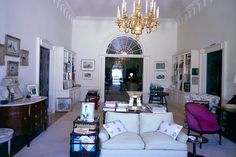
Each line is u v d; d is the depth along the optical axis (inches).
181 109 323.0
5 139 127.1
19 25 188.4
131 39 408.8
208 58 278.5
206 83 281.0
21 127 152.7
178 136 130.6
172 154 125.0
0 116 146.5
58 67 305.0
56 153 145.6
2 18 159.3
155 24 196.2
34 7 222.1
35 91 204.7
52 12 284.2
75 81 402.3
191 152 152.7
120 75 415.5
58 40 315.6
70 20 389.1
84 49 406.3
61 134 189.9
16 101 164.4
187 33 350.9
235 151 158.1
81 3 327.0
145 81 408.2
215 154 151.5
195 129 171.8
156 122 145.1
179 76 354.6
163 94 363.9
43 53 260.5
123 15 191.5
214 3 256.4
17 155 140.6
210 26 266.8
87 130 131.0
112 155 123.1
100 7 344.8
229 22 223.0
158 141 125.6
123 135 132.6
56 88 303.6
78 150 129.1
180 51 380.2
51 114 281.6
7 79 157.2
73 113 289.0
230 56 220.8
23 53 197.0
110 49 410.0
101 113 289.7
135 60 414.9
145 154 124.3
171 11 355.9
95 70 407.2
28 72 210.5
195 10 316.5
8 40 168.1
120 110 158.4
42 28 247.0
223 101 228.5
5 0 163.2
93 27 406.3
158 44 408.2
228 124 190.7
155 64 409.1
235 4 212.5
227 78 226.1
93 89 394.9
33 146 158.6
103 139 126.0
